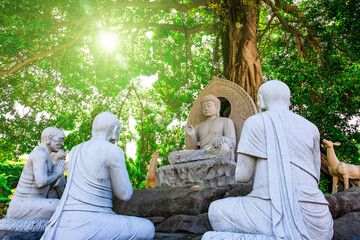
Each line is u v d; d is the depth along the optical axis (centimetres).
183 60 1484
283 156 286
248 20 969
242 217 278
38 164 427
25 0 864
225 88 797
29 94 1280
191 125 736
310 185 282
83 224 292
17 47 923
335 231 346
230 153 635
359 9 1009
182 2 1203
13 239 363
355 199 429
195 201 475
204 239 280
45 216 409
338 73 1048
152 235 340
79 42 1262
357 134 1091
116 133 357
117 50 1338
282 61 1146
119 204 555
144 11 1337
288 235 254
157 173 672
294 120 310
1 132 1123
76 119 1322
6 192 1391
